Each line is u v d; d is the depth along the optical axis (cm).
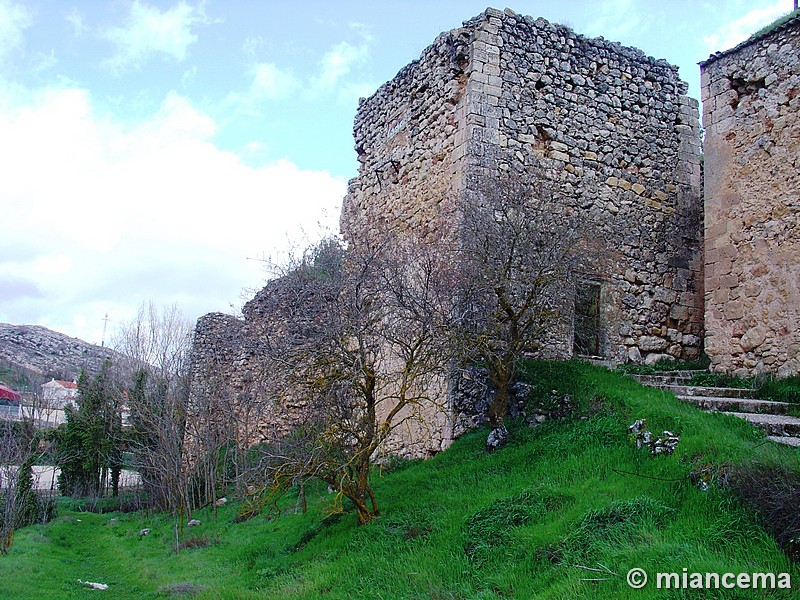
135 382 2089
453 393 1087
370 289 975
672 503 622
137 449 1858
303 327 991
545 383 1015
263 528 1176
